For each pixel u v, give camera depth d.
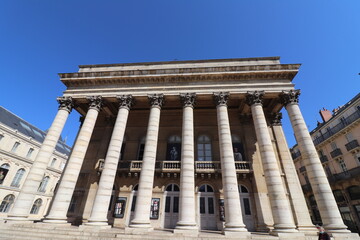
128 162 17.30
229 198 11.68
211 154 17.80
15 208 12.32
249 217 14.83
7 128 34.31
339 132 24.61
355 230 21.94
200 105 19.58
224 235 10.64
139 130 19.53
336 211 11.05
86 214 15.46
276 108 18.00
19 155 36.09
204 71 16.45
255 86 15.66
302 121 13.91
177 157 17.77
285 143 17.11
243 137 18.17
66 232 10.69
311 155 12.71
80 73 17.45
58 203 12.51
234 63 18.08
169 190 16.20
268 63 17.58
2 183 33.19
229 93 15.54
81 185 17.09
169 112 20.14
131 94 16.41
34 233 10.60
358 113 22.36
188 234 10.50
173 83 16.59
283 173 15.89
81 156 14.28
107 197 12.54
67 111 16.44
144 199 12.16
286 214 11.18
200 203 15.50
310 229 13.31
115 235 10.40
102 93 16.83
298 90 15.06
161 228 14.60
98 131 19.86
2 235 10.45
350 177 22.47
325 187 11.69
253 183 15.63
